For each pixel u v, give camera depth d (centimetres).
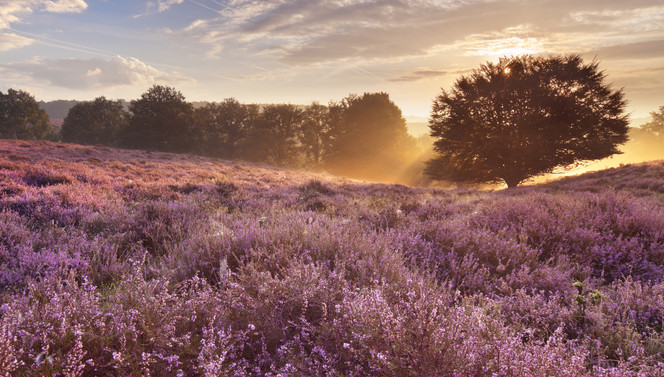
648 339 245
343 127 7450
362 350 186
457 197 1338
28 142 2544
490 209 687
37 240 493
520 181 3366
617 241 443
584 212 575
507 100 3056
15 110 7906
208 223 596
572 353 196
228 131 7744
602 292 336
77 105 8212
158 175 1683
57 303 222
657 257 418
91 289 254
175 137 6875
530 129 3017
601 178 1952
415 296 240
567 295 326
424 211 777
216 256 383
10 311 215
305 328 217
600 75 3028
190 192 1181
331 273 291
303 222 506
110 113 8344
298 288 254
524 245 440
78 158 1980
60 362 181
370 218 670
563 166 3212
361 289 276
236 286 257
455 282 369
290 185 1727
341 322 214
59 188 885
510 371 168
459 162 3628
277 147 7412
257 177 2167
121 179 1356
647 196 1039
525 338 253
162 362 202
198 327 233
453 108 3419
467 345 182
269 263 342
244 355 224
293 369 186
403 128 7462
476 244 457
